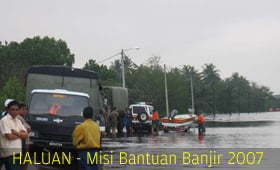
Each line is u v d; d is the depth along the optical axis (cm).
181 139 2550
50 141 1451
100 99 1856
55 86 1809
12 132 801
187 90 7750
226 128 4050
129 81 7281
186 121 3784
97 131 898
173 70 7431
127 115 3183
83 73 1834
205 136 2820
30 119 1462
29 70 1812
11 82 4238
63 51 8025
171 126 3750
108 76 9862
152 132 3344
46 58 7612
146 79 6875
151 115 3553
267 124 5025
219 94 12962
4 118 802
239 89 15312
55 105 1504
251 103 17100
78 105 1519
